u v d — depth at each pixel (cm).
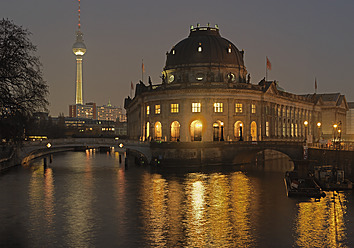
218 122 10988
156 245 3650
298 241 3753
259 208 5044
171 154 9512
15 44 6241
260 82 11612
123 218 4572
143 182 7119
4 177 7781
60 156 14300
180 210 4953
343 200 5462
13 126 6812
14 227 4203
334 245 3647
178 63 11625
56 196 5812
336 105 16800
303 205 5181
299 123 14488
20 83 6353
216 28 12544
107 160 12206
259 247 3600
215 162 9881
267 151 12450
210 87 10462
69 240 3784
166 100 10800
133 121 15388
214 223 4353
